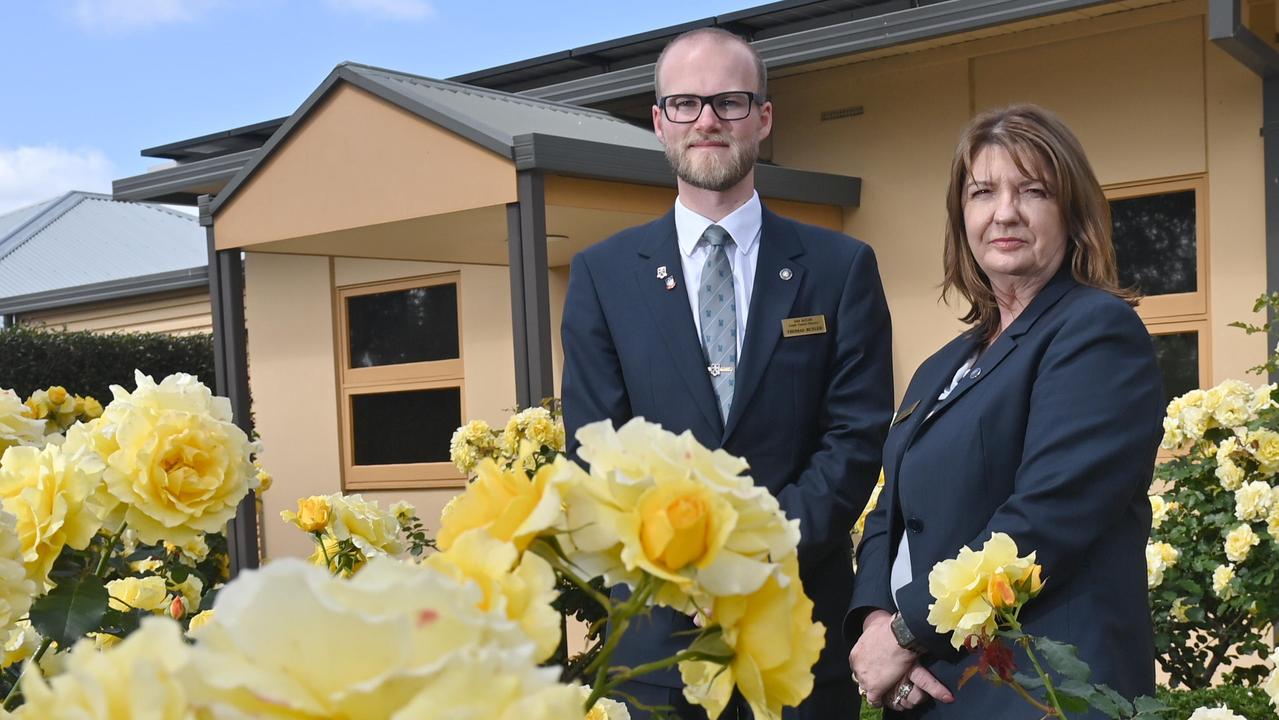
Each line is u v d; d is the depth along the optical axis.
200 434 1.43
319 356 10.06
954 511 2.13
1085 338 2.05
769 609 0.73
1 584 1.26
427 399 9.59
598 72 9.23
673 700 2.32
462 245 7.83
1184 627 4.16
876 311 2.69
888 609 2.26
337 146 6.82
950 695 2.04
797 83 7.96
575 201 6.34
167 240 18.12
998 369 2.17
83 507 1.38
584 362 2.71
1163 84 6.62
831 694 2.51
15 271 17.23
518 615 0.64
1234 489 3.96
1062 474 1.97
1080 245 2.22
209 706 0.46
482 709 0.45
